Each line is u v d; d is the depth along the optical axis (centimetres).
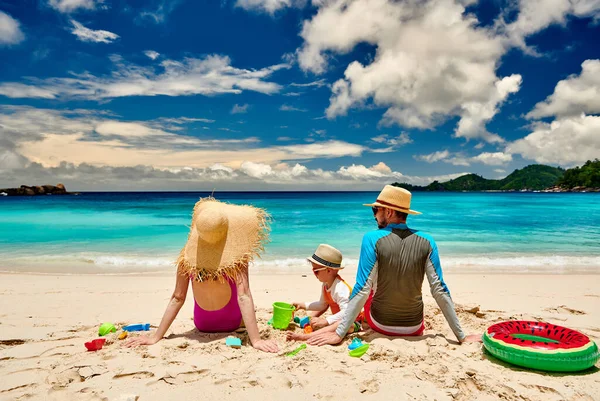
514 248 1335
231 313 433
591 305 612
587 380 317
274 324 468
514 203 4862
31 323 502
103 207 3634
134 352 376
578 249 1313
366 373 325
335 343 397
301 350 376
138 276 877
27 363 356
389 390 298
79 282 795
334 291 471
